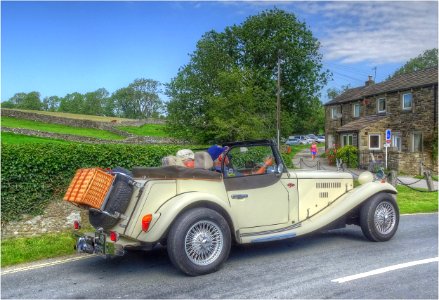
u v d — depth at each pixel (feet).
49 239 26.40
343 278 17.93
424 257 21.06
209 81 82.84
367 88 122.83
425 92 92.38
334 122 132.26
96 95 409.49
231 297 16.06
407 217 33.71
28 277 19.56
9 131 121.19
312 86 132.67
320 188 23.85
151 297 16.34
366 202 24.39
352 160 100.48
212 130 80.23
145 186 18.72
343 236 26.37
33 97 408.87
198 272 18.62
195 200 18.61
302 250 23.06
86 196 17.93
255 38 129.80
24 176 29.45
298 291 16.51
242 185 21.04
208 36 87.71
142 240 18.21
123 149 33.37
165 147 35.76
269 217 21.75
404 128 98.84
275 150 22.39
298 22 132.57
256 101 81.97
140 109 385.70
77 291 17.39
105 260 22.21
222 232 19.17
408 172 84.58
